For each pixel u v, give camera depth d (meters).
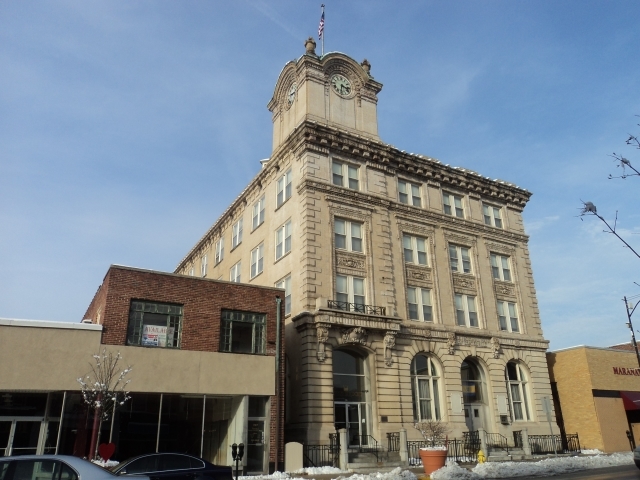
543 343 40.78
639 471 22.00
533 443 35.50
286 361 31.69
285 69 39.84
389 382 31.72
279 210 36.53
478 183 42.59
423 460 23.23
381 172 37.44
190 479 13.41
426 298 36.59
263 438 24.34
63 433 20.25
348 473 23.94
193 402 23.22
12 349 19.95
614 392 38.94
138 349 22.20
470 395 36.41
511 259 42.75
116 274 22.78
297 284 32.12
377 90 40.28
